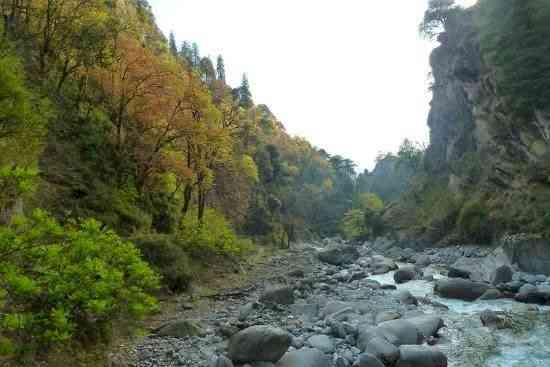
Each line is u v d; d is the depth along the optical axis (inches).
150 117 1064.2
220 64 5364.2
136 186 1070.4
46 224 267.1
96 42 1078.4
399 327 502.6
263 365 392.2
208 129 1109.1
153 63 1060.5
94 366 343.3
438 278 1043.9
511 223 1508.4
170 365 390.0
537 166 1497.3
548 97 1550.2
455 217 2032.5
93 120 1101.7
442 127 2780.5
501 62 1854.1
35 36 1072.2
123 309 352.5
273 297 669.9
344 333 501.4
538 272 957.8
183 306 645.9
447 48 2743.6
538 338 506.0
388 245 2470.5
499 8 2049.7
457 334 530.9
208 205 1680.6
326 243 3737.7
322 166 5625.0
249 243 1540.4
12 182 271.9
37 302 275.9
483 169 1996.8
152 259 711.7
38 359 298.7
